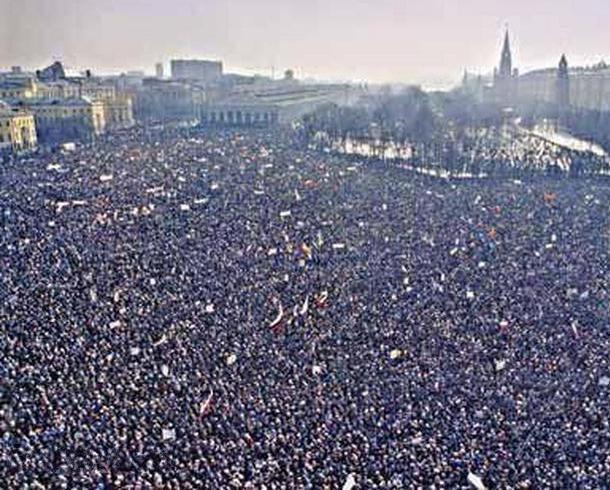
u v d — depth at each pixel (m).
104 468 75.25
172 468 75.88
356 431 84.25
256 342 108.62
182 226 174.38
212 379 96.12
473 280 140.12
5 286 125.81
